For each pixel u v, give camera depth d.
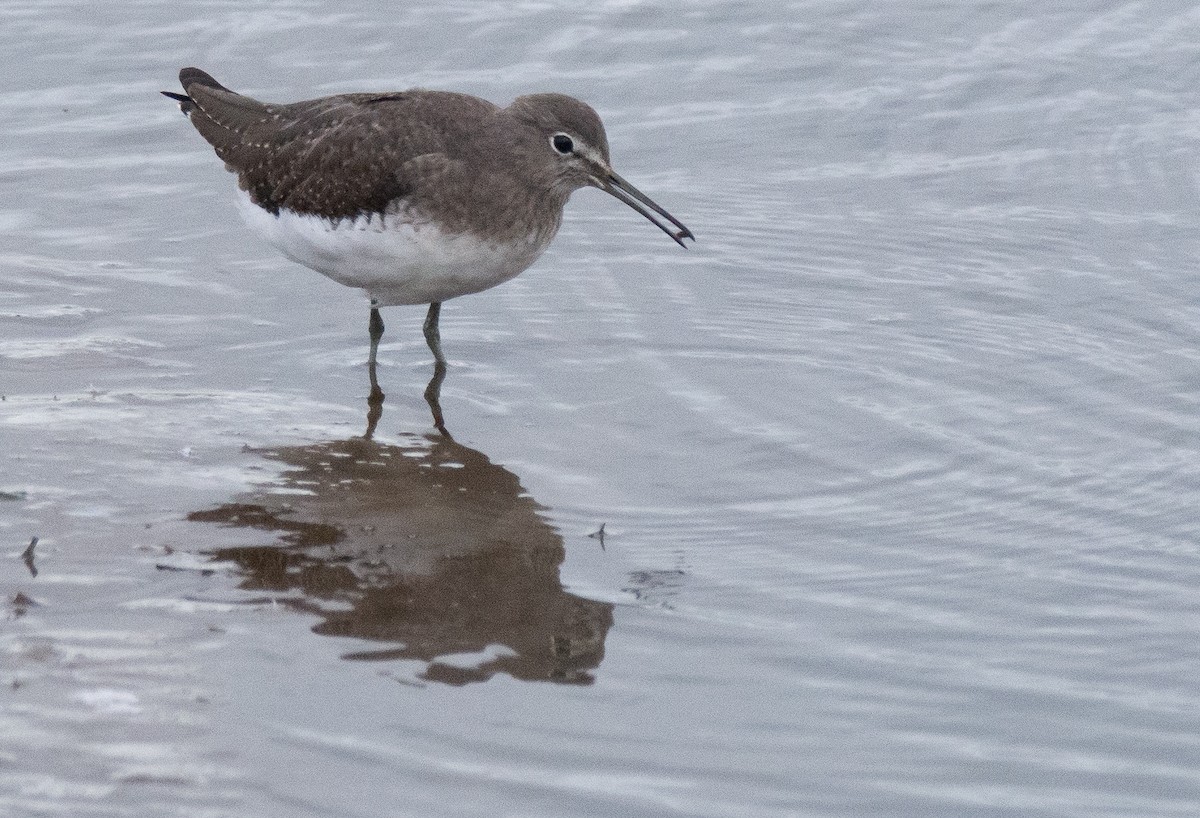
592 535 11.64
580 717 9.36
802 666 9.98
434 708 9.40
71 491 11.97
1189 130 19.45
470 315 15.78
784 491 12.32
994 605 10.71
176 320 15.44
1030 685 9.79
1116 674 9.91
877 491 12.32
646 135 19.56
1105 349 14.73
